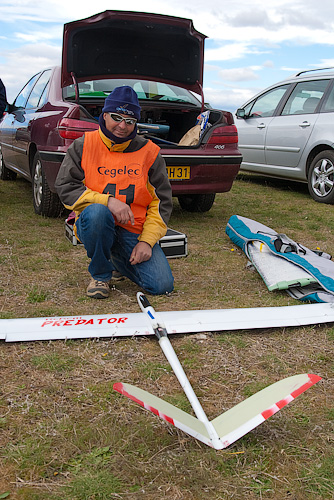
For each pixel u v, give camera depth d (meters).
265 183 8.43
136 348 2.52
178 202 6.30
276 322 2.78
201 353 2.49
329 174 6.53
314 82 7.12
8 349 2.44
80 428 1.89
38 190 5.14
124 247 3.23
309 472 1.70
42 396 2.08
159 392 2.16
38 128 4.88
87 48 4.65
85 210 2.95
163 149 4.58
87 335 2.56
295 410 2.04
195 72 5.13
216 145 4.77
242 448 1.81
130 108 2.87
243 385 2.23
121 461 1.72
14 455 1.73
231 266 3.85
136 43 4.75
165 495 1.59
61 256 3.92
